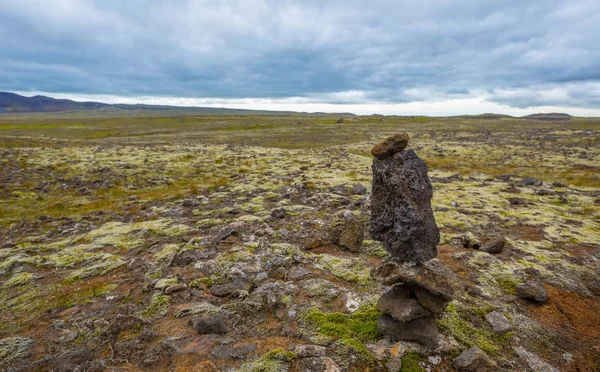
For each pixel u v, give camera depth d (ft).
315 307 25.38
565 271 33.81
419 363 19.95
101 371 19.39
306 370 18.72
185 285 28.76
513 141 241.96
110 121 622.54
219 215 52.80
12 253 39.50
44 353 21.43
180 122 586.45
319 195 63.57
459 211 56.13
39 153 127.95
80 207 65.21
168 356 20.36
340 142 263.29
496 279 31.60
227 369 19.11
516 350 21.98
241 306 25.61
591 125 498.69
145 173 100.42
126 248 40.06
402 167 20.39
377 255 35.70
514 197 66.85
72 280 31.94
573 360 21.67
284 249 36.45
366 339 21.81
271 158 138.00
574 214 56.24
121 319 23.81
